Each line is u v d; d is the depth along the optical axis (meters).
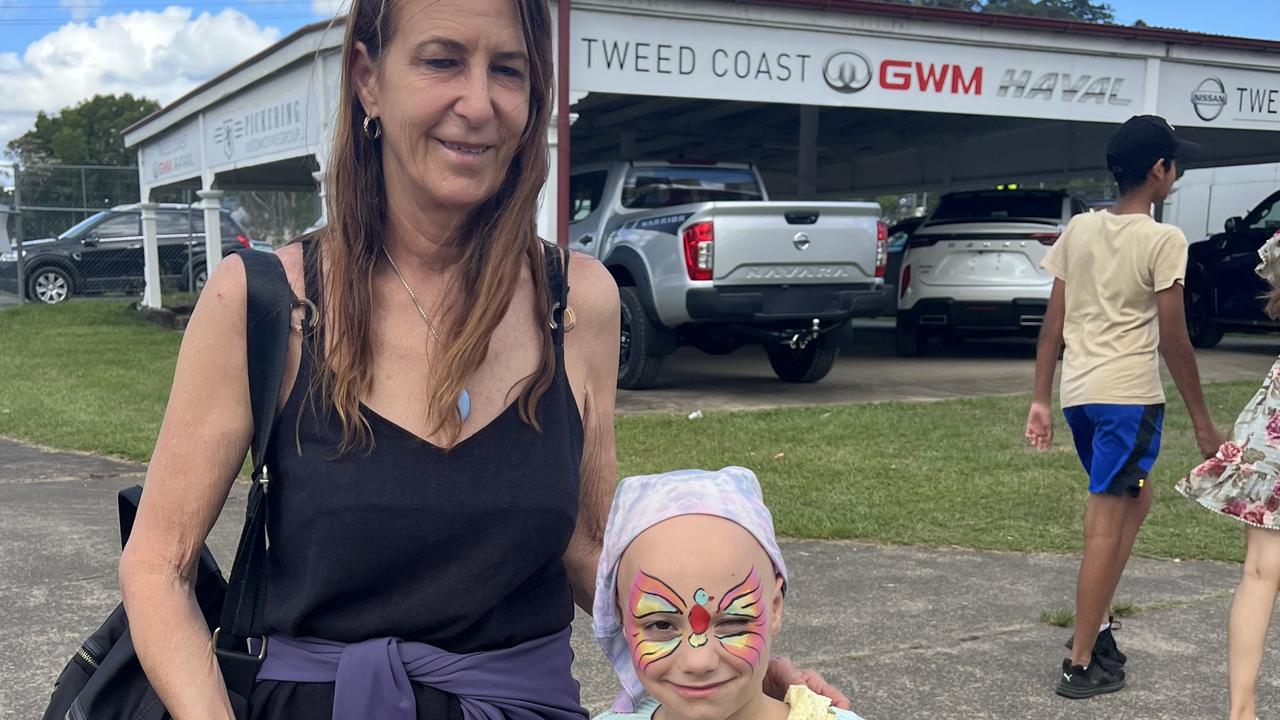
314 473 1.37
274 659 1.41
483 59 1.42
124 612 1.55
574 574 1.70
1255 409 3.03
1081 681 3.38
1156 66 10.64
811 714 1.44
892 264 14.26
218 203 14.46
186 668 1.34
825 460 6.58
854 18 9.35
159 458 1.39
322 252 1.46
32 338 13.54
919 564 4.71
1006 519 5.41
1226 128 11.30
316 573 1.37
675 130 15.24
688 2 8.77
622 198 9.94
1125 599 4.30
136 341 13.26
